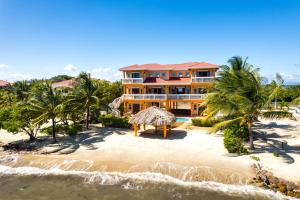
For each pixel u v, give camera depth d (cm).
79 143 2347
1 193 1484
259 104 1861
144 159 1883
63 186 1558
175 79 4112
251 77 1867
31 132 2469
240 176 1545
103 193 1455
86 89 2912
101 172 1719
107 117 3162
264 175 1491
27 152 2130
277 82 1936
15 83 4562
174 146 2181
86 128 2994
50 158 1973
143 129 2961
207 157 1875
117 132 2784
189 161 1809
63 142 2392
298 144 2112
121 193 1448
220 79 2156
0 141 2459
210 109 2194
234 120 2005
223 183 1510
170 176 1630
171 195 1406
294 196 1333
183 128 2958
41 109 2320
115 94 5022
